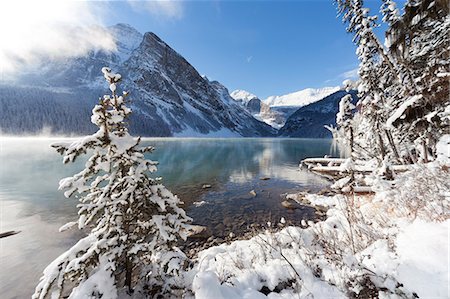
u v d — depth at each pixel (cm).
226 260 501
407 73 937
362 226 444
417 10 877
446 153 671
